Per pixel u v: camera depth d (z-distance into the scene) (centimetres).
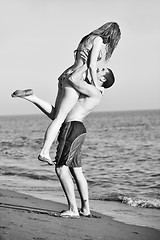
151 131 4812
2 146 2939
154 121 8638
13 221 562
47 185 1171
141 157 2219
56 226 560
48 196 950
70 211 636
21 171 1538
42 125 8781
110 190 1156
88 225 595
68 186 629
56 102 636
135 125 6862
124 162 1986
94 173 1570
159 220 712
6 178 1339
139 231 599
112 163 1941
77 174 640
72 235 521
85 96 619
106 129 5725
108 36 623
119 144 3148
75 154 623
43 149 614
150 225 663
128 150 2647
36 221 577
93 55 612
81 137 620
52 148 2658
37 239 480
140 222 688
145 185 1257
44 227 544
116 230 589
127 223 666
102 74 628
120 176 1483
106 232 565
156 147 2830
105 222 641
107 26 624
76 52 634
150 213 786
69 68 639
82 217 653
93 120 11525
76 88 615
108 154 2395
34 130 6047
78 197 971
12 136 4369
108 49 634
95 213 755
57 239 491
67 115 625
